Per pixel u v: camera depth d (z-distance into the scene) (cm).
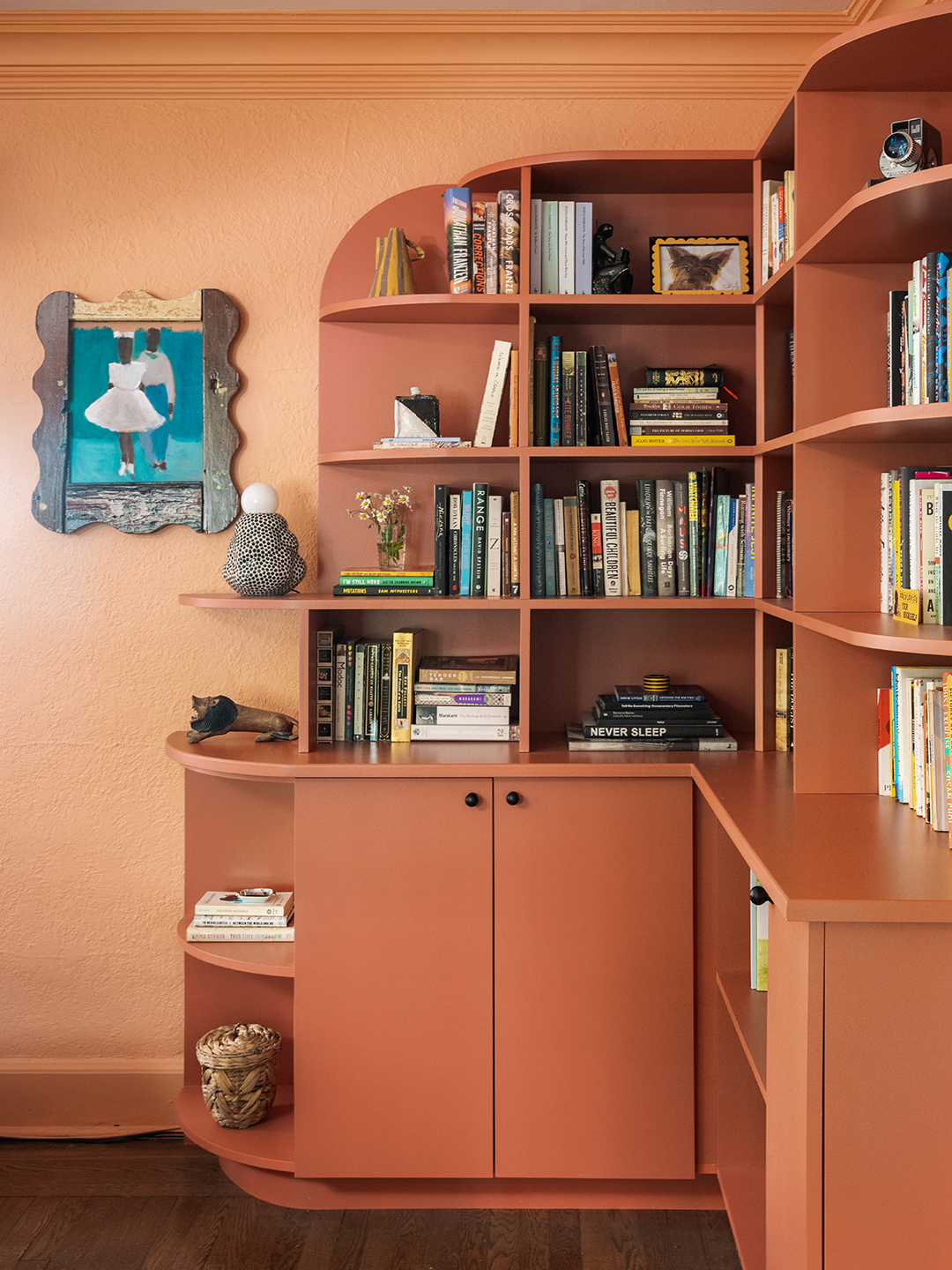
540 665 257
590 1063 223
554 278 233
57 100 255
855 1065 137
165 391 257
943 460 191
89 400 257
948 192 150
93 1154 255
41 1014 265
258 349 258
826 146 191
